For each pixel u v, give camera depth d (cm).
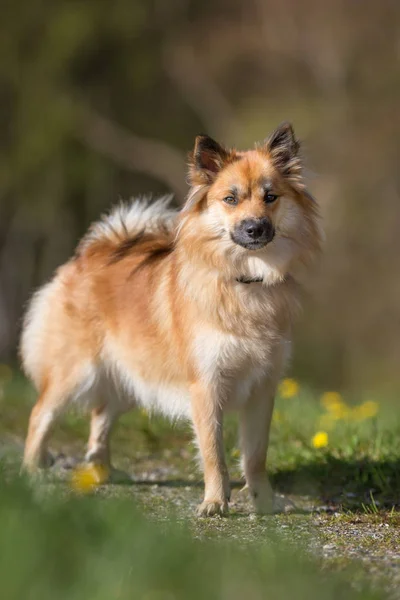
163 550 718
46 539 724
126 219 1220
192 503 1048
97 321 1148
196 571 692
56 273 1239
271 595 664
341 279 3847
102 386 1166
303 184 1040
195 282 1005
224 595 662
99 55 4669
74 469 1216
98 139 4628
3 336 4569
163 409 1099
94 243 1218
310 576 712
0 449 1298
